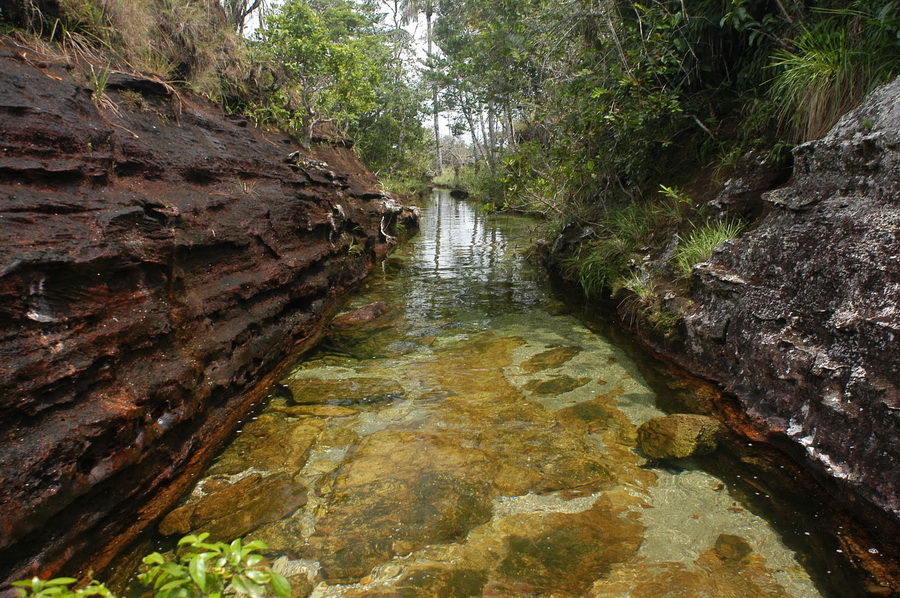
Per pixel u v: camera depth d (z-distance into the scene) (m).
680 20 6.42
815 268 3.55
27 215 2.79
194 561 1.40
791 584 2.36
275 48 10.01
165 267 3.50
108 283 2.99
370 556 2.58
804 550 2.57
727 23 6.24
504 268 9.88
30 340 2.45
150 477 2.97
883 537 2.57
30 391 2.34
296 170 7.50
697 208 5.95
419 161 26.25
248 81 8.90
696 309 4.89
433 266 10.12
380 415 4.04
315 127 12.25
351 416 4.03
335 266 7.37
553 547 2.62
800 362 3.39
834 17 4.93
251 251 4.99
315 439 3.69
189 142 5.25
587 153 8.05
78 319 2.72
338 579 2.43
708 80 7.12
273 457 3.48
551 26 8.70
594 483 3.15
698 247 5.30
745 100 6.36
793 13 5.53
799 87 4.82
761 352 3.81
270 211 5.60
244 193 5.46
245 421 3.98
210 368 3.84
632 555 2.56
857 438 2.84
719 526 2.76
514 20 10.12
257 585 1.42
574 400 4.25
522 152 10.04
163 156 4.59
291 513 2.90
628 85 6.77
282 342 5.13
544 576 2.43
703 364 4.64
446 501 2.99
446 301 7.48
